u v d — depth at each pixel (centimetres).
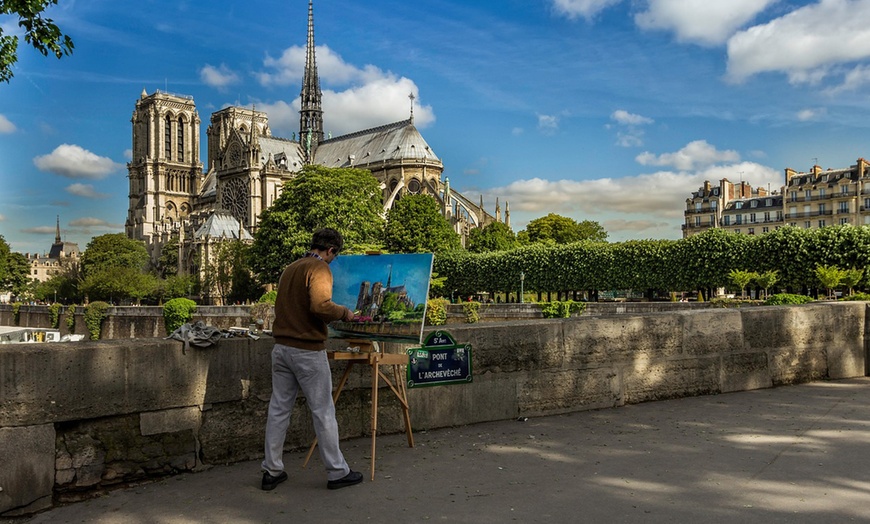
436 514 679
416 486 764
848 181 13600
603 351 1162
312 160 17675
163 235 17388
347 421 969
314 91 18850
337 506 707
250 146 16150
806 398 1209
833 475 771
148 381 812
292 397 782
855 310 1458
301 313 769
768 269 6341
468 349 1053
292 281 775
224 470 845
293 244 9369
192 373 842
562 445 923
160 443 820
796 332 1370
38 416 739
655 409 1139
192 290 13662
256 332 928
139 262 15912
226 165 16988
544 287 7800
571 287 7569
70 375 759
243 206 16288
